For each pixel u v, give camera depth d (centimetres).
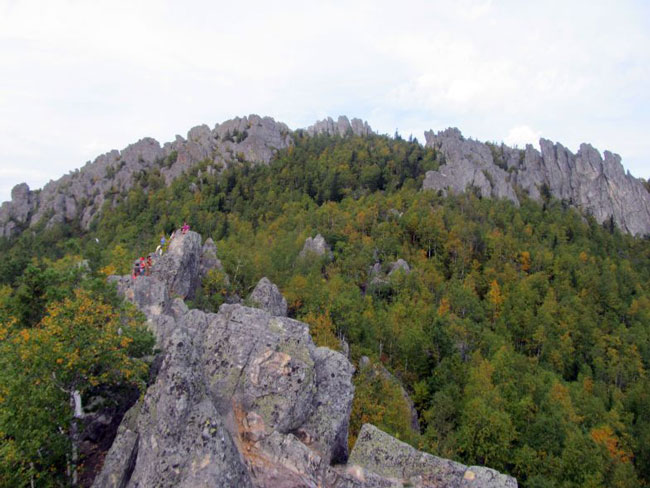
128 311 2820
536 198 19400
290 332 2656
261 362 2367
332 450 2284
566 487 4347
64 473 2144
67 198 18075
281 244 11506
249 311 2705
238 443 2094
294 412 2253
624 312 11112
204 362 2425
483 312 9394
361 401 4322
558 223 15962
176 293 5472
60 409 2088
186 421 1908
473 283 10569
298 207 15512
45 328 2214
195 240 6303
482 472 2142
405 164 19188
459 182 17775
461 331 7625
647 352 8975
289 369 2358
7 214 17912
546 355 8600
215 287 6419
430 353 7094
